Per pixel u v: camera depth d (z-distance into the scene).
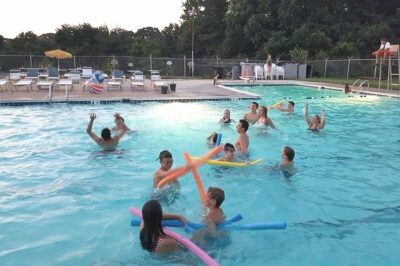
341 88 21.55
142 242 4.09
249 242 4.50
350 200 5.91
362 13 44.66
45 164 7.28
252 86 24.52
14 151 8.10
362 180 6.79
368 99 17.72
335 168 7.42
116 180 6.49
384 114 13.73
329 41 38.31
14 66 28.31
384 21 44.47
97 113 12.56
